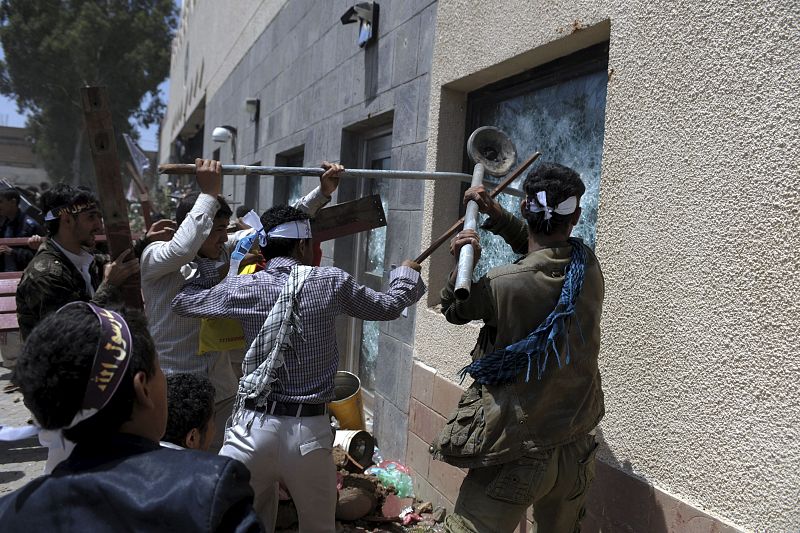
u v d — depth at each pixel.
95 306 1.24
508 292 2.27
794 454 2.02
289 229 2.81
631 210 2.68
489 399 2.28
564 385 2.28
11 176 54.88
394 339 4.89
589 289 2.32
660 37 2.58
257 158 9.65
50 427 1.16
